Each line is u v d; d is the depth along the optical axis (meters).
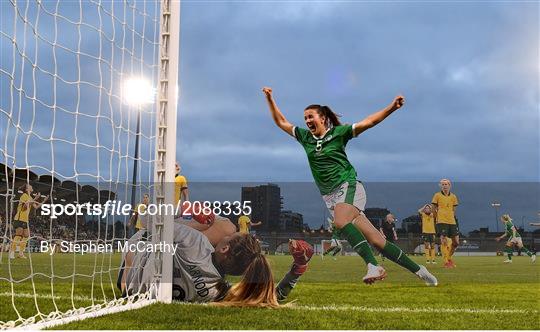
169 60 3.63
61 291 3.88
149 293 3.37
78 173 3.06
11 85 2.38
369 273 4.34
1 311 2.83
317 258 7.90
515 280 5.25
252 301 3.31
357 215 4.60
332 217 4.62
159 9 3.71
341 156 4.61
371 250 4.44
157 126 3.55
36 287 4.14
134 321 2.55
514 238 8.92
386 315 2.95
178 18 3.70
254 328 2.43
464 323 2.71
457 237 7.19
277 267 6.02
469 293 4.11
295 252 3.68
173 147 3.54
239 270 3.59
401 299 3.71
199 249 3.58
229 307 3.15
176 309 2.99
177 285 3.47
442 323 2.70
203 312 2.90
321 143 4.65
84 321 2.51
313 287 4.45
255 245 3.60
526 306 3.38
